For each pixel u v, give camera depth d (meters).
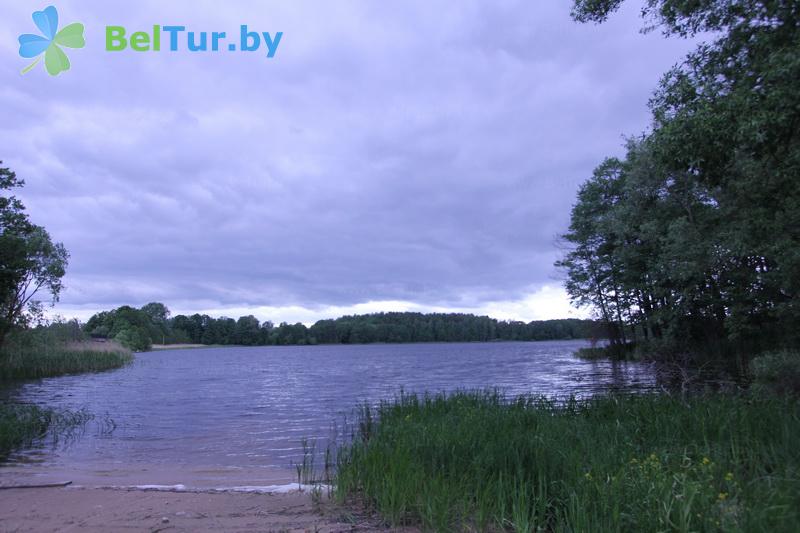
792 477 4.94
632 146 29.38
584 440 6.88
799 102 6.52
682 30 9.12
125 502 6.91
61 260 39.44
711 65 8.74
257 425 15.03
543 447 6.60
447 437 7.50
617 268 38.38
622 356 43.91
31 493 7.54
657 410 9.03
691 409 8.66
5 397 23.55
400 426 9.27
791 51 6.74
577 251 42.88
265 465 10.07
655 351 32.38
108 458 10.88
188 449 11.73
